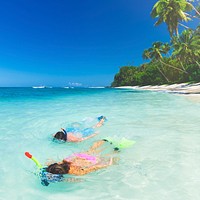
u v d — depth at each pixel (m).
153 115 11.13
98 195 3.54
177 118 10.05
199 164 4.58
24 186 3.88
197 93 26.55
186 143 6.15
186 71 56.25
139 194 3.51
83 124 9.35
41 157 5.37
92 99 23.59
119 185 3.85
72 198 3.47
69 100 22.19
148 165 4.66
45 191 3.71
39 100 22.20
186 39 49.81
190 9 40.31
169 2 40.72
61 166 4.26
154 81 76.25
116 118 10.53
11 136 7.39
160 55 65.88
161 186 3.71
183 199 3.28
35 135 7.55
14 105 17.05
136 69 113.12
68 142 6.68
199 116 10.42
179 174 4.14
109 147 6.01
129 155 5.33
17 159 5.20
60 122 9.83
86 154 5.34
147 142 6.39
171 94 29.05
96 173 4.36
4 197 3.51
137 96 27.50
